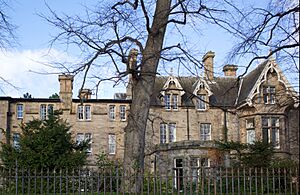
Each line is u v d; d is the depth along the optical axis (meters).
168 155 42.88
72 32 18.27
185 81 49.25
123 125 49.06
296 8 15.80
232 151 41.25
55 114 34.84
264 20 16.61
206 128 48.16
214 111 48.12
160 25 19.69
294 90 16.34
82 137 48.28
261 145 35.12
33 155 30.97
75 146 35.00
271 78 44.25
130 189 16.41
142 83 19.59
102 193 19.69
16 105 47.78
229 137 47.06
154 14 20.28
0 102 47.22
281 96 18.97
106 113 49.12
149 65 19.62
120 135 48.81
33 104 48.16
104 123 48.91
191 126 47.78
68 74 18.41
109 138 48.75
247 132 45.94
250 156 34.62
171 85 47.84
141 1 19.20
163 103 47.69
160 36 20.08
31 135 32.53
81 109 48.97
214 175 17.88
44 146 31.69
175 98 48.00
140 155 19.16
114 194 19.17
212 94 48.03
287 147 43.12
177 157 42.19
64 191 24.83
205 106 48.34
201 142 41.69
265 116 44.47
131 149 19.16
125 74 18.58
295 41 15.95
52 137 32.28
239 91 48.53
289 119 44.38
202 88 48.25
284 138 43.25
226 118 47.50
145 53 19.73
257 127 44.41
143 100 19.52
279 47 16.31
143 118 19.50
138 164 18.84
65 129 33.41
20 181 24.97
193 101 48.31
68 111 48.50
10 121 47.31
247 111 45.78
